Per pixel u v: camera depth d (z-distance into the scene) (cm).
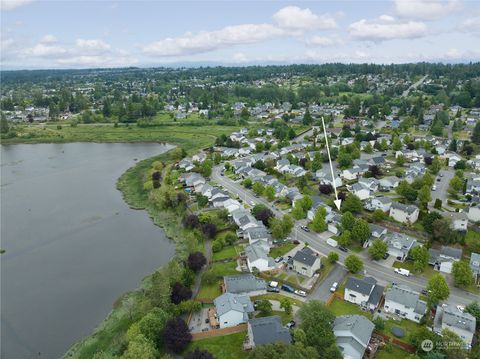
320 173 15375
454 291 8181
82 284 9425
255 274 9025
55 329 7912
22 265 10381
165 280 7894
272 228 10475
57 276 9812
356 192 13062
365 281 8025
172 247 11125
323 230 10988
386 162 17238
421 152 17700
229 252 10144
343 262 9462
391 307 7562
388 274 8906
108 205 14550
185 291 8012
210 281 8694
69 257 10731
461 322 6681
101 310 8444
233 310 7212
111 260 10506
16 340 7656
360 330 6569
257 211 11706
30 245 11506
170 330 6638
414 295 7500
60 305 8669
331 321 6869
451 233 9788
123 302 8188
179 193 13838
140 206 14300
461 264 8169
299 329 6494
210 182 15700
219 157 18638
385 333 6962
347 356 6278
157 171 16900
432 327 7056
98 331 7669
